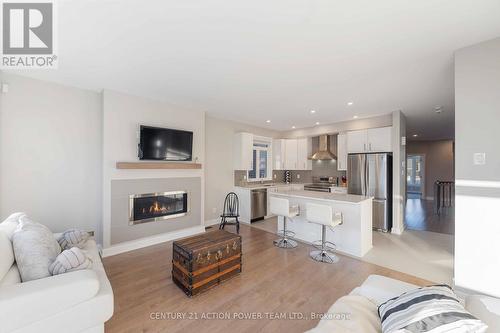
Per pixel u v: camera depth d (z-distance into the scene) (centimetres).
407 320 100
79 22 174
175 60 237
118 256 324
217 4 154
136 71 265
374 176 468
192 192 429
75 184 319
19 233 164
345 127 540
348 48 212
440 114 470
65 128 311
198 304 215
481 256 200
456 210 213
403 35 190
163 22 174
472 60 205
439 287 118
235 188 551
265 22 174
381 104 397
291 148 672
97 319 146
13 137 275
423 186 924
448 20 169
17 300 121
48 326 130
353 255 333
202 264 235
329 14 164
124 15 166
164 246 365
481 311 112
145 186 366
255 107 419
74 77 284
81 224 324
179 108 409
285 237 383
